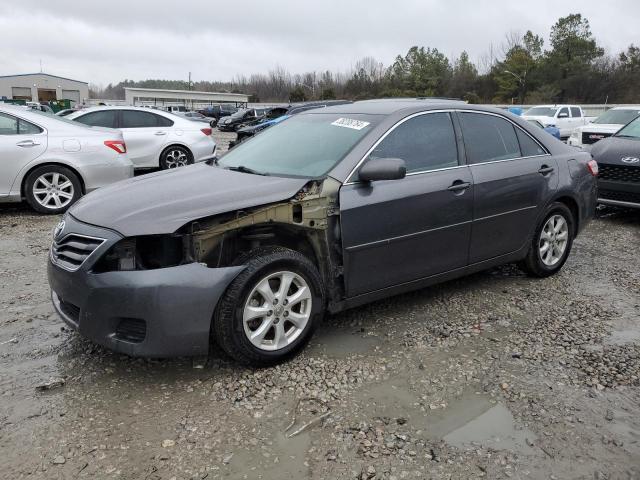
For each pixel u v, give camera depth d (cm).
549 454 263
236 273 314
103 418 288
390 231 375
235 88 10212
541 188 471
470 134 436
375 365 345
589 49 7281
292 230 357
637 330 403
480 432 280
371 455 261
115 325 307
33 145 746
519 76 7294
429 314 426
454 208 409
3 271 519
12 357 352
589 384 326
